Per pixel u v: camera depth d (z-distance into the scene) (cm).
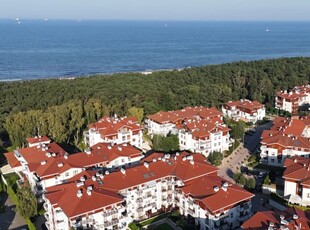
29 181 10062
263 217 7156
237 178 10188
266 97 19512
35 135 13550
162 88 19212
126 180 8688
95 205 7500
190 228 8181
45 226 8631
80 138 14475
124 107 16300
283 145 11394
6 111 15838
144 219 8788
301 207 8844
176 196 9044
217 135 12625
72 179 9056
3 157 12650
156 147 12825
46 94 17612
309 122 13062
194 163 9356
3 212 9375
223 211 7788
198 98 18125
